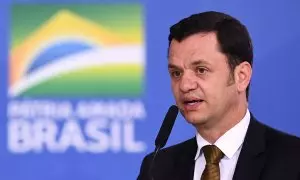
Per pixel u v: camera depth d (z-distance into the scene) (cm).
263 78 679
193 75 357
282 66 679
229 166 367
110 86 691
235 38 360
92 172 687
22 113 689
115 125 688
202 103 358
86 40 695
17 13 693
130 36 693
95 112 689
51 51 694
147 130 688
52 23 695
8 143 687
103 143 688
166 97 688
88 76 692
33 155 688
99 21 696
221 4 686
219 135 372
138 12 693
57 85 691
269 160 357
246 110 377
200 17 362
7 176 685
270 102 679
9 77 689
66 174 687
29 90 690
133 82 691
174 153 404
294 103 678
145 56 690
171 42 366
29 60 692
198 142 380
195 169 382
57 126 689
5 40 692
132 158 687
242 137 371
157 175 398
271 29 680
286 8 680
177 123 686
